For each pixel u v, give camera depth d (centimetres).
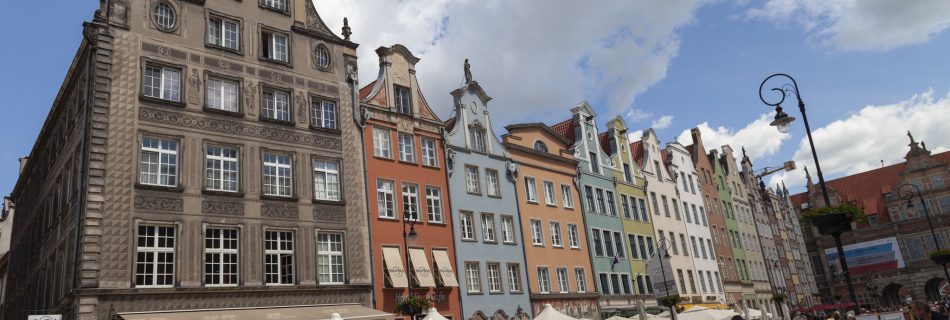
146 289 2266
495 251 3719
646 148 5825
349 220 2950
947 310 2814
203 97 2631
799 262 8781
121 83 2433
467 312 3384
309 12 3155
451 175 3616
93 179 2269
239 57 2794
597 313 4284
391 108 3394
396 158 3334
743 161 8319
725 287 6272
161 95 2542
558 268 4138
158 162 2458
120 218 2288
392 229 3169
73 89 2742
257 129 2753
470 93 4003
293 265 2689
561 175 4500
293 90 2938
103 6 2500
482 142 3962
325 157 2958
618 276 4650
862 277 8594
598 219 4691
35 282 3167
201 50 2683
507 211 3922
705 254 6144
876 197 9044
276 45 2973
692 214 6197
